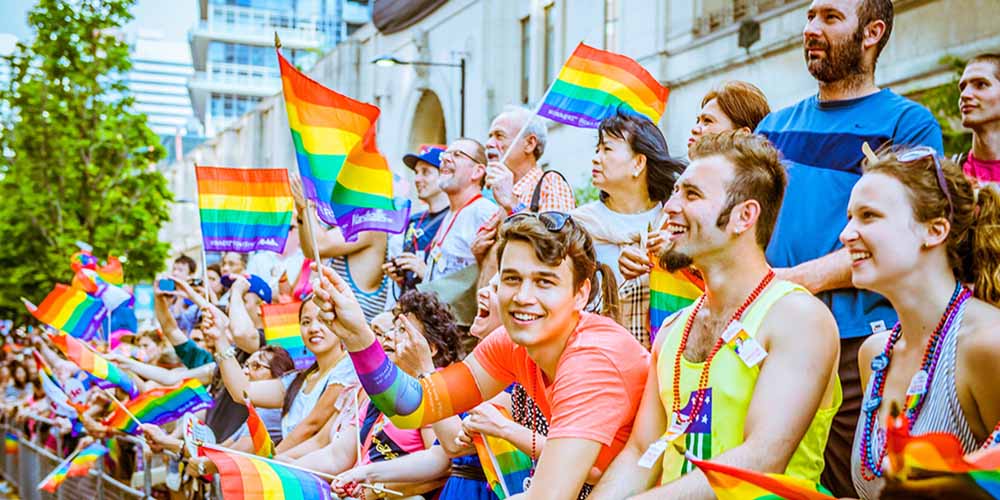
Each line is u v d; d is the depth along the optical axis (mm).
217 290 10391
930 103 9273
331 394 5461
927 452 2156
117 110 24141
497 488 3920
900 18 9969
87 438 8750
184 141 52156
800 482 2561
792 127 4285
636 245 4652
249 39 61875
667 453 3135
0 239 23250
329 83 27344
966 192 2910
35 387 13266
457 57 19969
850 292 3951
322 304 3482
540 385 3576
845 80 4156
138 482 7180
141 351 10117
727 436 2984
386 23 23359
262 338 8164
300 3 62344
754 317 2990
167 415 6297
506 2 18547
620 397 3275
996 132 4477
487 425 3850
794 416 2867
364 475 4316
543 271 3324
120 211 23812
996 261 2867
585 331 3381
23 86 23656
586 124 4965
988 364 2768
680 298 4152
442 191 7008
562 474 3176
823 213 4121
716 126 4723
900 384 2992
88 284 7977
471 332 4684
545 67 17297
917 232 2893
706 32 13180
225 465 3816
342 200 3855
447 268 6242
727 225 3059
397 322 4719
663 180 4816
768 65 11820
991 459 2195
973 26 9219
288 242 9836
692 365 3107
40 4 23812
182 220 36375
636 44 14391
